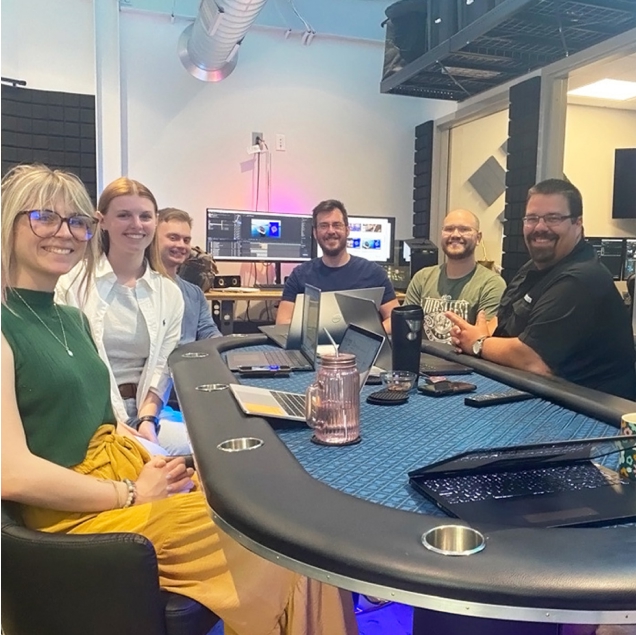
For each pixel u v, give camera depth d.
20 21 3.78
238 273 4.38
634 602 0.62
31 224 1.33
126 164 4.12
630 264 3.81
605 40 3.02
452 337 2.07
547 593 0.62
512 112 3.69
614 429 1.22
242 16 3.14
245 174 4.36
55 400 1.27
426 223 4.59
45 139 3.87
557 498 0.86
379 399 1.44
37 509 1.19
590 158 4.99
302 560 0.71
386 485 0.92
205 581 1.11
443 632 0.84
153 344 2.16
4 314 1.25
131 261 2.12
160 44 4.09
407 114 4.71
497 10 2.68
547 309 1.85
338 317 1.96
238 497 0.83
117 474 1.35
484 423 1.27
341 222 3.14
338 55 4.49
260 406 1.30
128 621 1.04
